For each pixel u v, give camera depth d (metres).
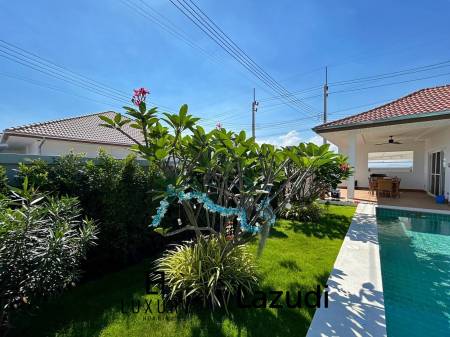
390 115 10.23
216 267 3.38
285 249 5.28
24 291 2.38
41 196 2.95
